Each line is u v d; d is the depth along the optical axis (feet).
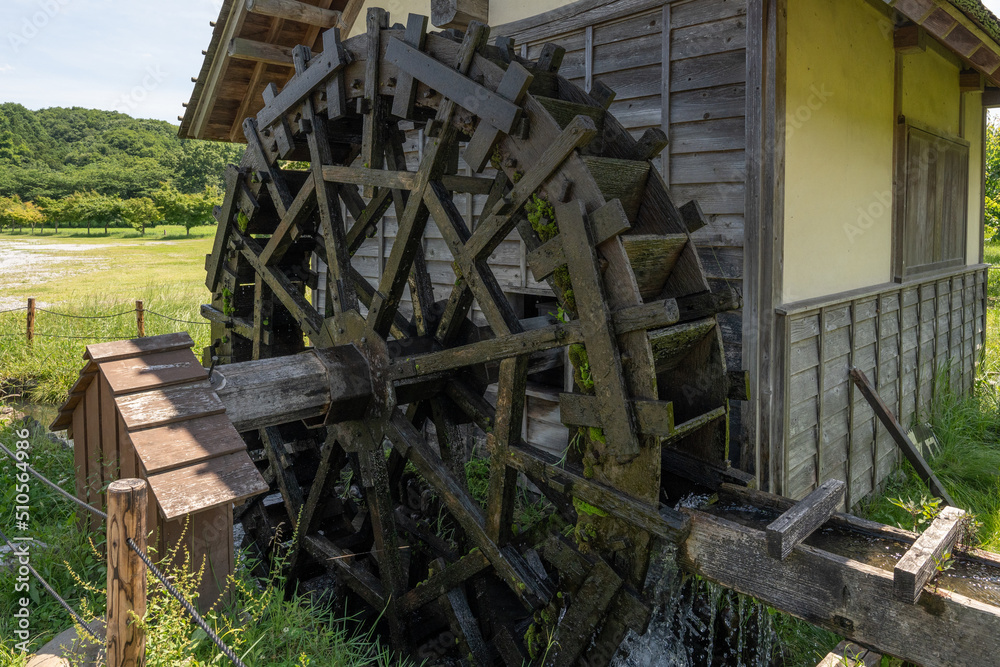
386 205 15.11
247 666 9.04
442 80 11.25
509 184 13.78
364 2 19.19
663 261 10.69
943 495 15.99
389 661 12.35
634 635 10.30
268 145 16.03
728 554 8.93
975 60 12.79
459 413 13.94
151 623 8.37
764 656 10.92
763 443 13.51
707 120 13.60
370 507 13.05
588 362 9.49
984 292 27.61
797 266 14.39
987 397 24.91
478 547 11.48
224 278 18.06
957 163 24.04
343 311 13.60
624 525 9.77
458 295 12.37
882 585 7.56
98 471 12.30
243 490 9.64
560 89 12.25
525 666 11.02
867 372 17.76
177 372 11.07
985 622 6.84
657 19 14.21
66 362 28.60
